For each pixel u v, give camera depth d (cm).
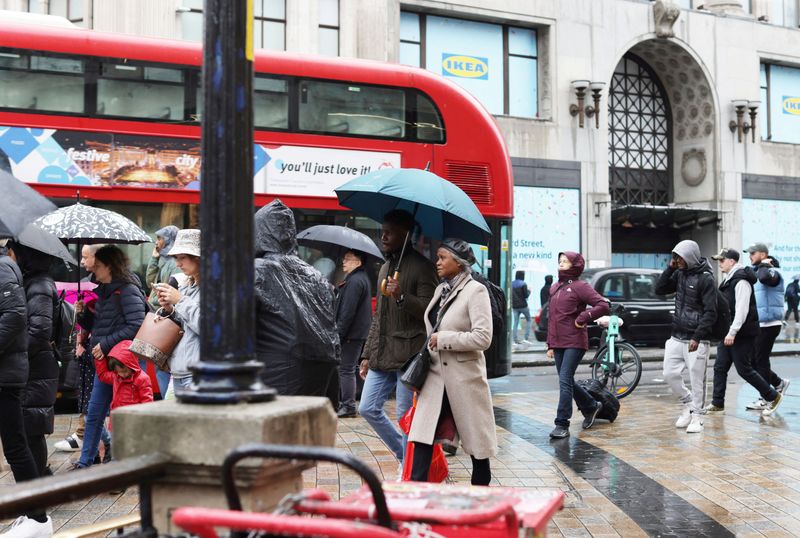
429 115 1207
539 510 249
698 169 2961
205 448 254
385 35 2312
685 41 2869
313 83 1155
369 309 1008
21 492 209
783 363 1794
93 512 581
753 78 2995
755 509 597
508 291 1236
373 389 630
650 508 600
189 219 1068
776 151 3027
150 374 811
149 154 1059
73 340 782
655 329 1923
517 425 971
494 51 2612
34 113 1019
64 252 615
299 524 203
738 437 888
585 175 2667
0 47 1017
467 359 538
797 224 3064
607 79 2730
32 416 591
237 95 276
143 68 1069
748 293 1019
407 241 609
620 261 2978
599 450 818
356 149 1164
